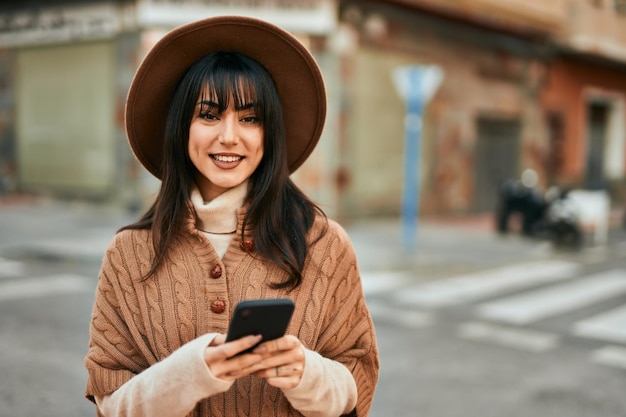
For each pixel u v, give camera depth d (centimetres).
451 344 552
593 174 2162
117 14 1249
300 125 164
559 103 1903
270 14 1203
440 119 1524
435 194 1531
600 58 1931
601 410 413
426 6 1370
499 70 1672
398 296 740
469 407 412
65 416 385
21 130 1427
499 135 1712
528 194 1213
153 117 158
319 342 148
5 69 1430
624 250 1176
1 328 551
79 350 501
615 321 641
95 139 1324
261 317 117
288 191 157
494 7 1492
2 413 384
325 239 152
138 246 149
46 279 758
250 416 141
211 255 145
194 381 122
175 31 144
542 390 446
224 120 145
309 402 131
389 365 491
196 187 151
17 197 1440
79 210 1325
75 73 1335
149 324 142
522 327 613
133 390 131
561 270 939
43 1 1341
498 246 1120
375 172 1384
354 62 1305
